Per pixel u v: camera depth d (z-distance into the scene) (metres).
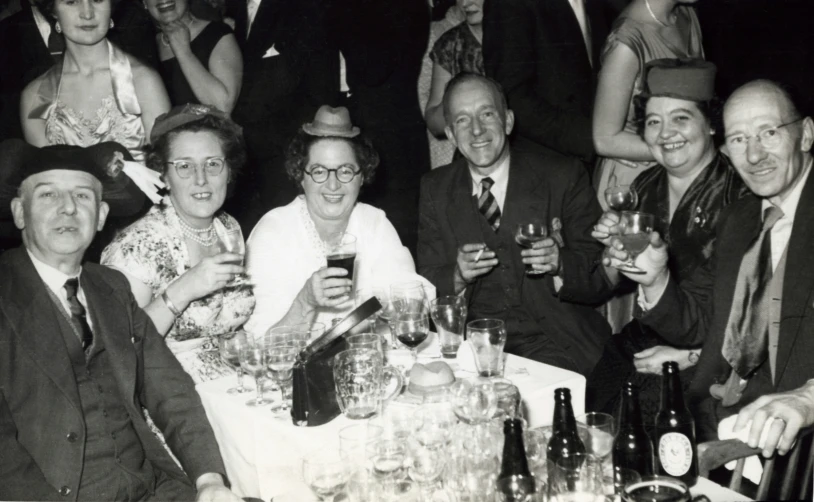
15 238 2.83
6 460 1.79
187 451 2.05
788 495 1.72
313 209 2.70
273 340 2.04
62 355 1.89
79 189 2.04
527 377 2.03
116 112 3.40
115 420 2.02
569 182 2.93
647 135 2.70
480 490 1.38
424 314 2.08
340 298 2.31
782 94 2.07
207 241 2.65
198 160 2.52
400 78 3.52
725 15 3.76
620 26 3.02
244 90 3.53
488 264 2.71
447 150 3.73
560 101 3.34
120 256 2.49
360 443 1.53
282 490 1.87
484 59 3.37
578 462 1.34
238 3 3.56
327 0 3.40
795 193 2.11
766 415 1.65
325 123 2.63
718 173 2.65
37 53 3.32
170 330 2.49
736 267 2.19
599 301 2.84
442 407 1.67
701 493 1.49
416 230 3.67
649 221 2.26
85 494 1.91
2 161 1.96
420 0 3.50
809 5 3.65
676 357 2.49
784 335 2.04
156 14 3.40
